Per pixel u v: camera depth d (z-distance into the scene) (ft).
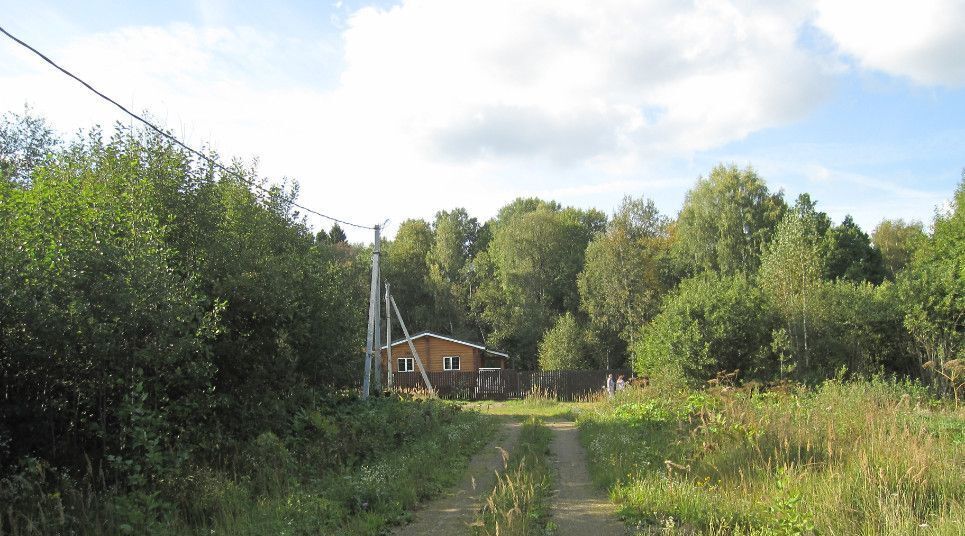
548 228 181.68
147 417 24.53
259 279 36.04
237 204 42.01
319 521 24.18
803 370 75.36
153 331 25.31
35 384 23.70
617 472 31.58
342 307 49.01
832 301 79.71
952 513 20.59
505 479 32.94
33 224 23.16
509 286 174.91
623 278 147.74
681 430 38.70
